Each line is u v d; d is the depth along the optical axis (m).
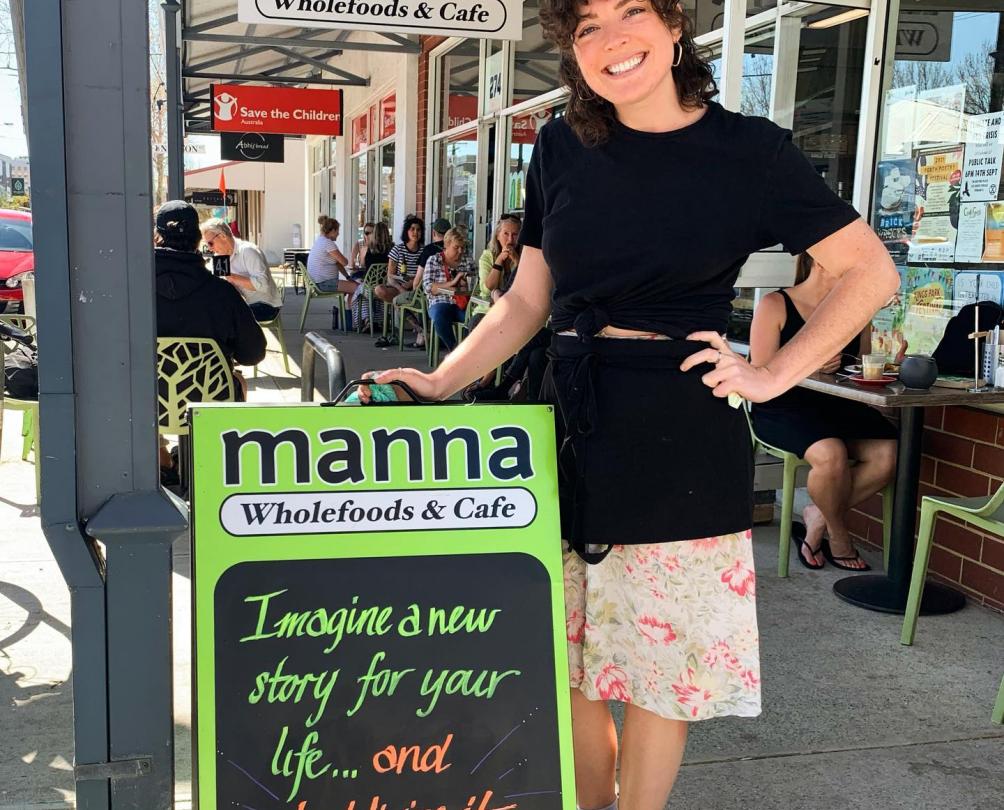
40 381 1.53
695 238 1.65
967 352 3.71
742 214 1.66
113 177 1.51
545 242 1.78
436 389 1.89
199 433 1.63
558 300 1.82
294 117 12.12
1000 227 3.85
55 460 1.54
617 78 1.61
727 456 1.75
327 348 2.28
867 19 4.33
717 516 1.75
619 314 1.72
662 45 1.60
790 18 4.62
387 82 12.51
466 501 1.71
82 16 1.47
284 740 1.60
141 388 1.57
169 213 4.34
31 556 3.92
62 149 1.48
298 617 1.63
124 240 1.53
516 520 1.72
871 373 3.43
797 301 3.63
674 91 1.67
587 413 1.71
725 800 2.40
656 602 1.78
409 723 1.64
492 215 9.37
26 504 4.57
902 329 4.34
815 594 3.72
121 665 1.61
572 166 1.75
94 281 1.53
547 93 7.75
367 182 14.66
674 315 1.71
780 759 2.59
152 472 1.59
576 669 1.91
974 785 2.49
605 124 1.71
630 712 1.90
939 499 3.21
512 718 1.67
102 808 1.63
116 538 1.57
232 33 11.30
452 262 8.73
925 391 3.30
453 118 10.50
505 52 8.66
